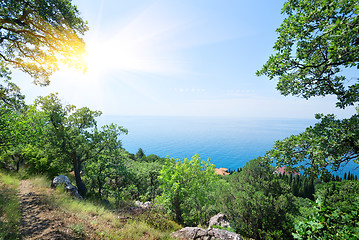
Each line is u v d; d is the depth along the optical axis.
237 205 16.61
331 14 4.14
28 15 8.36
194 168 18.44
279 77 6.39
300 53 5.45
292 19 5.44
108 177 23.17
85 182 23.73
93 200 16.11
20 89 13.06
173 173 17.97
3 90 12.17
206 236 9.38
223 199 19.67
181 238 9.19
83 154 20.67
